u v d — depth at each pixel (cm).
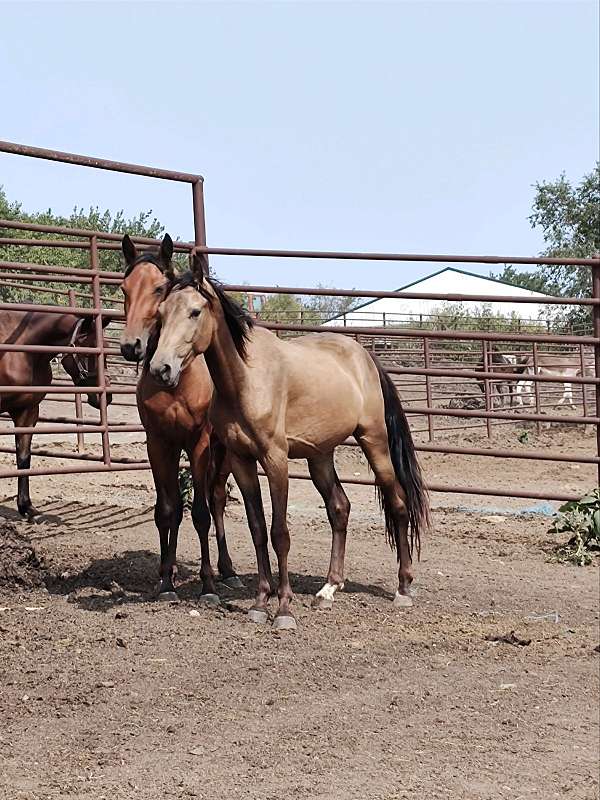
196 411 712
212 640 656
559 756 561
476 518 1005
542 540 923
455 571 829
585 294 4162
